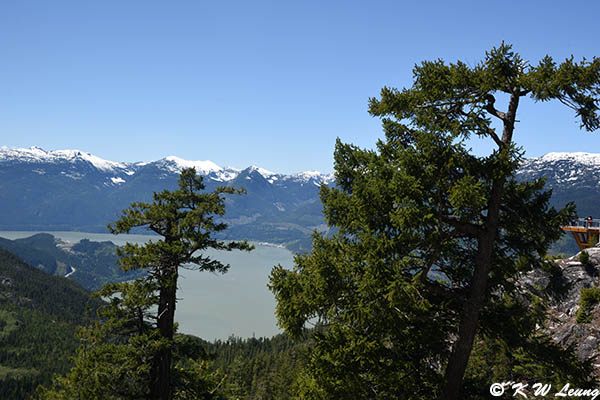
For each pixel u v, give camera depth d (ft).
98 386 63.05
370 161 37.29
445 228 36.88
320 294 33.40
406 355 34.24
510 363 58.70
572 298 73.67
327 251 36.73
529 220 34.81
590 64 29.96
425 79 36.22
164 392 69.67
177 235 71.97
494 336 37.37
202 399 76.43
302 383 38.17
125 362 64.34
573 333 66.85
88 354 66.49
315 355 34.60
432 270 39.17
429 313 34.76
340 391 32.53
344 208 37.81
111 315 71.41
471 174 33.96
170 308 72.59
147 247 69.00
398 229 32.94
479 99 34.50
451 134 33.50
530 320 36.81
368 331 33.83
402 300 30.04
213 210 74.64
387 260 32.14
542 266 37.88
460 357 35.58
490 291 37.76
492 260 37.32
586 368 34.19
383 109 38.91
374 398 32.99
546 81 31.07
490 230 35.24
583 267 76.48
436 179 33.27
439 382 33.78
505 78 32.83
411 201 31.48
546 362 35.76
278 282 36.09
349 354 33.50
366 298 31.78
